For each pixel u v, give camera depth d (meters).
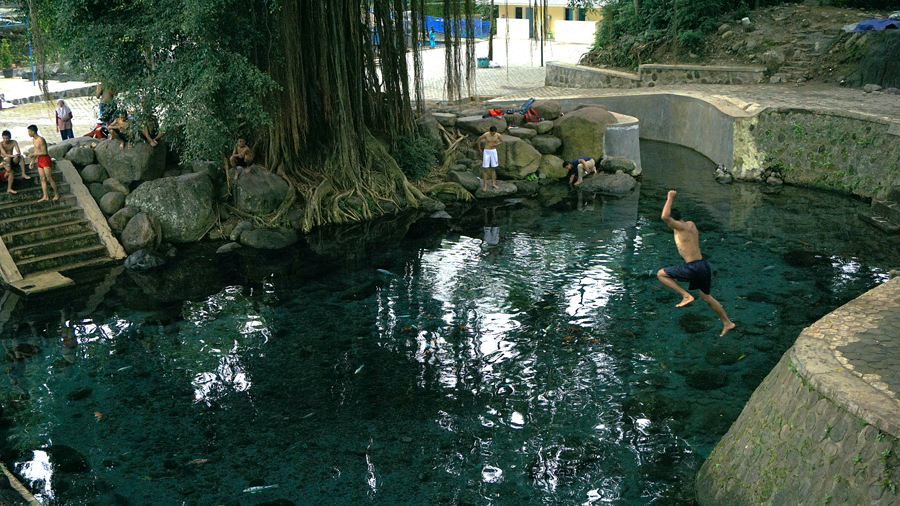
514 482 8.23
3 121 23.95
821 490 6.12
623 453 8.70
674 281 9.62
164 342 11.96
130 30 14.84
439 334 12.10
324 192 18.33
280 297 13.78
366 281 14.52
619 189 20.77
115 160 17.05
